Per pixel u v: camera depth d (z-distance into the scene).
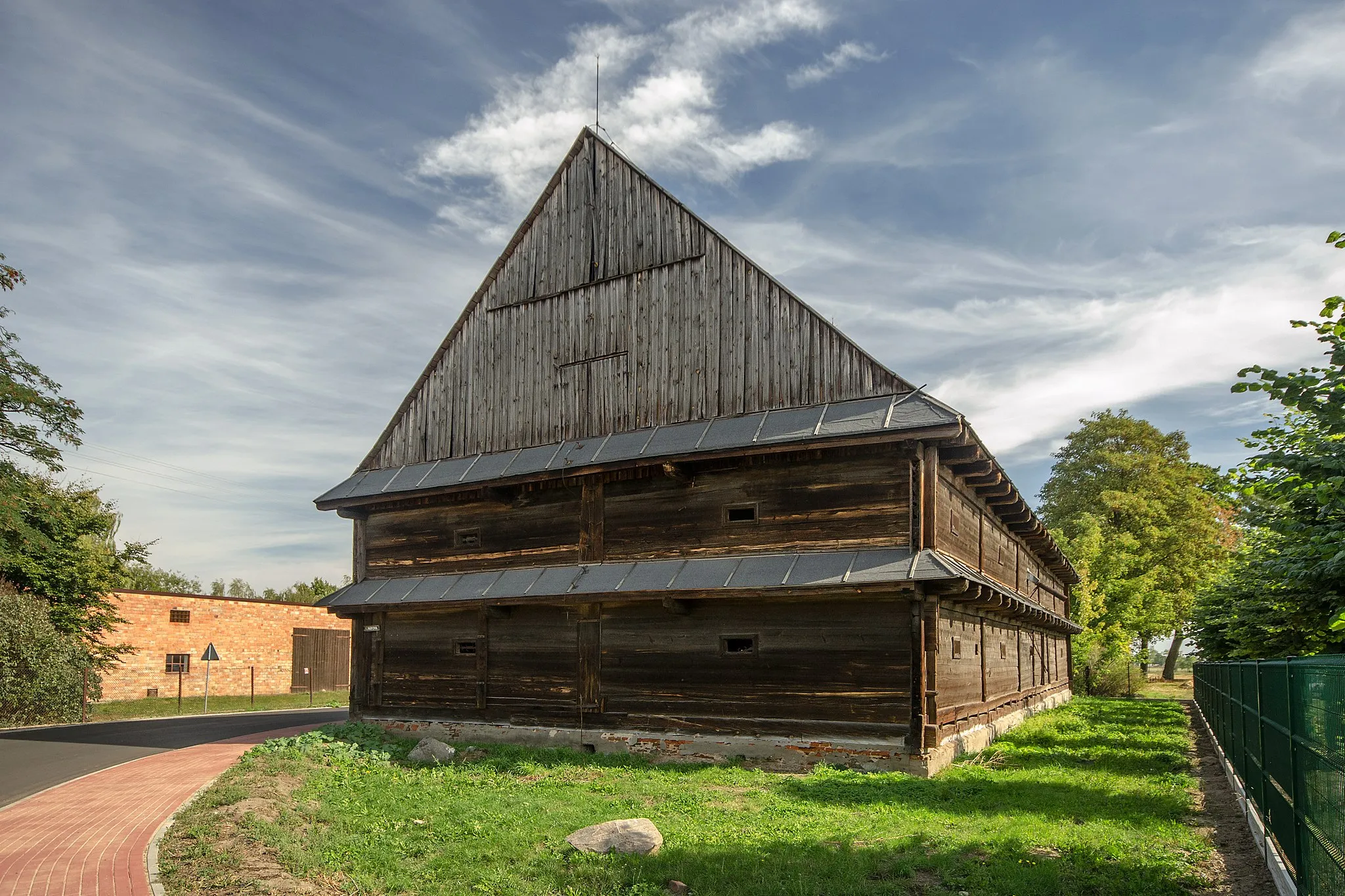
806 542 16.66
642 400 19.42
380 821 11.45
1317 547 10.56
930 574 14.76
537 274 21.75
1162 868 8.95
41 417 29.39
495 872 9.18
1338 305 8.11
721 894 8.46
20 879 9.30
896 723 15.38
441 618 21.09
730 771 15.27
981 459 17.09
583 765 16.12
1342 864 6.07
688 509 18.05
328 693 41.72
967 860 9.46
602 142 21.25
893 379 16.64
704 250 19.23
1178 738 21.25
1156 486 46.94
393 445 23.36
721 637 17.20
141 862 9.85
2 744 20.81
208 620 38.50
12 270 28.61
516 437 21.14
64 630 30.50
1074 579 36.34
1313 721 7.09
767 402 17.84
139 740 21.50
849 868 9.12
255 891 8.63
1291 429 10.22
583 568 18.86
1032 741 20.27
